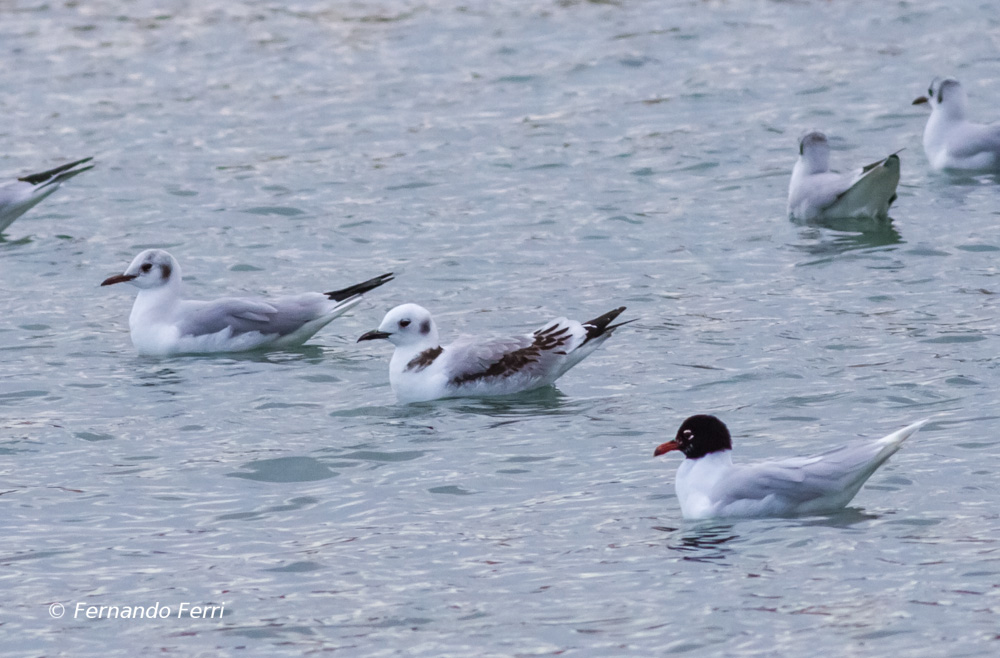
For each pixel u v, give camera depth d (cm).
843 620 998
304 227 2309
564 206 2377
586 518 1219
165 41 3562
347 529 1216
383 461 1383
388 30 3628
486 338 1605
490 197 2442
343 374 1683
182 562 1155
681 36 3481
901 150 2630
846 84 3052
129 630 1038
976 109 2828
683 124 2836
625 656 965
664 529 1184
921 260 2014
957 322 1734
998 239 2092
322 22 3716
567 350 1596
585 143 2738
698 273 2011
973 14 3541
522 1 3856
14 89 3194
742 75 3150
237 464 1380
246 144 2794
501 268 2077
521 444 1416
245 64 3369
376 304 1945
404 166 2630
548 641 993
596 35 3519
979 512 1179
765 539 1147
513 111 2967
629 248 2152
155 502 1289
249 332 1777
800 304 1844
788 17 3612
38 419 1518
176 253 2195
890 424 1407
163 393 1609
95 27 3694
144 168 2655
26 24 3722
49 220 2389
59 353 1766
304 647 1002
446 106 3016
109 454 1414
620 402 1531
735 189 2445
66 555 1173
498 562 1134
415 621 1034
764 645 969
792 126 2798
